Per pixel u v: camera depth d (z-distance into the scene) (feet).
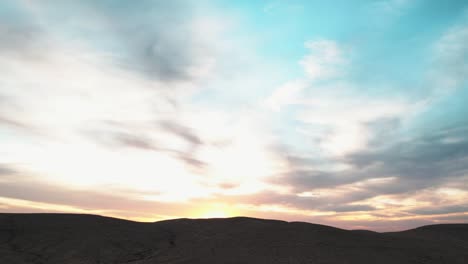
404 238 254.06
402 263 175.11
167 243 245.45
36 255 208.23
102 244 230.68
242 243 216.74
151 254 217.15
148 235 265.34
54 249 219.82
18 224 273.95
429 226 326.03
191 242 238.48
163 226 307.37
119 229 277.03
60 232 257.55
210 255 194.08
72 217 311.06
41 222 285.02
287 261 174.91
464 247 237.25
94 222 297.33
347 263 171.01
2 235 243.40
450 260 190.49
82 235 251.39
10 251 212.23
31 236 245.24
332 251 192.44
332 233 240.94
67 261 198.90
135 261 200.54
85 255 209.15
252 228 262.88
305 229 250.78
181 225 307.58
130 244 236.43
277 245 207.31
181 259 190.70
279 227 261.44
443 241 257.14
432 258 191.01
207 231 272.10
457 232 297.53
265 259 179.73
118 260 203.41
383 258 181.98
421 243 236.22
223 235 247.09
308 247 200.64
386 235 262.88
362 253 189.98
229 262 176.86
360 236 239.71
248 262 175.42
